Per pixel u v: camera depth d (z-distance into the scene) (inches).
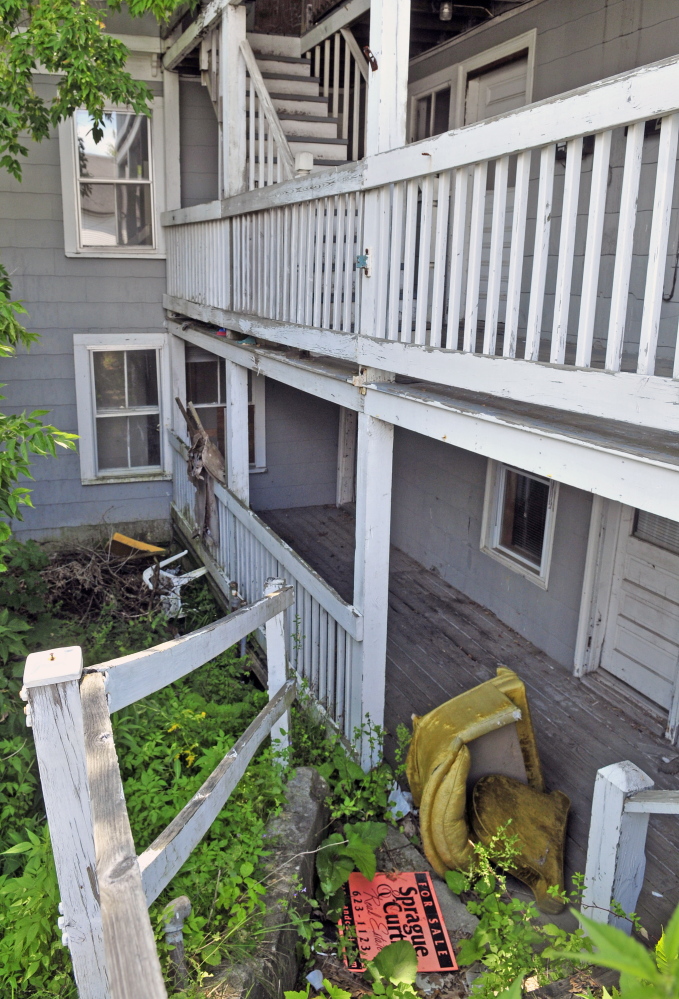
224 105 243.9
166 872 88.2
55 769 71.2
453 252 125.2
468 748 162.6
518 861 146.1
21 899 103.3
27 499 155.2
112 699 84.1
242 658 222.4
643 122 85.6
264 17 325.7
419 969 130.3
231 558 275.1
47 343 347.3
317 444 381.7
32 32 203.5
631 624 204.8
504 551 252.2
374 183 144.7
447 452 277.6
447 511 281.1
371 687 174.1
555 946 112.3
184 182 348.5
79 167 333.7
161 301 356.8
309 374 189.3
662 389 85.0
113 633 269.7
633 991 26.1
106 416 363.3
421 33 259.9
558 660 226.8
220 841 120.5
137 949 51.8
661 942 30.0
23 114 229.6
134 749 145.1
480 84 246.8
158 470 375.2
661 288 86.1
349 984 125.2
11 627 203.8
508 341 112.1
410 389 146.5
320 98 294.4
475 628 248.8
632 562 202.5
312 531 346.3
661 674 195.2
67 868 74.2
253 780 138.3
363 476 165.8
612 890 119.7
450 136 119.5
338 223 163.3
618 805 116.0
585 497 210.5
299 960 125.0
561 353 102.7
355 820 164.2
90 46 209.0
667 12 165.6
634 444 98.1
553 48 205.2
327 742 173.8
